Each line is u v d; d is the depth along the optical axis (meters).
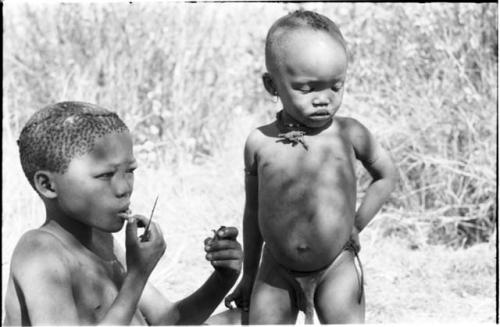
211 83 9.95
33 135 3.73
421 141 8.42
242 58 10.23
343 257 4.74
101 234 3.98
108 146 3.73
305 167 4.72
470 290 6.77
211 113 9.80
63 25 10.05
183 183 8.70
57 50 10.00
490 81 8.48
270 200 4.74
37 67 9.95
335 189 4.71
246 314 5.02
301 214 4.69
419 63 8.84
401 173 8.28
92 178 3.71
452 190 8.32
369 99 8.90
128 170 3.80
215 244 4.21
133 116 9.40
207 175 8.91
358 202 8.28
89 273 3.79
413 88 8.82
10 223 7.60
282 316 4.75
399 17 9.11
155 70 9.88
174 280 7.08
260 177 4.80
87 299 3.77
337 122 4.85
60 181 3.71
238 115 9.80
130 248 3.80
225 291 4.29
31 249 3.70
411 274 7.08
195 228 7.93
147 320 4.34
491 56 8.66
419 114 8.48
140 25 9.98
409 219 8.05
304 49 4.57
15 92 9.77
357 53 9.09
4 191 7.84
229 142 9.55
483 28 8.70
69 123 3.71
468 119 8.34
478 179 8.08
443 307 6.43
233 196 8.47
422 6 8.87
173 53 9.93
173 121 9.65
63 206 3.75
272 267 4.78
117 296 3.78
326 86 4.62
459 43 8.72
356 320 4.72
